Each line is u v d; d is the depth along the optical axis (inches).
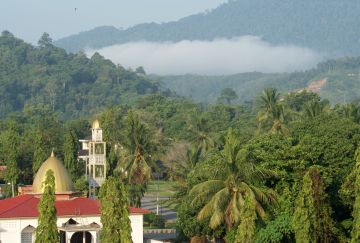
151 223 6378.0
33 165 7519.7
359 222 3917.3
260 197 4333.2
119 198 3831.2
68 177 4980.3
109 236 3804.1
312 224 4025.6
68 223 4616.1
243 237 3922.2
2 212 4574.3
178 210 5118.1
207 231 4854.8
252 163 4431.6
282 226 4222.4
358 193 3951.8
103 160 6422.2
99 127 6491.1
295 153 4658.0
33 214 4571.9
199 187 4439.0
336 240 4205.2
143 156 6939.0
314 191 4047.7
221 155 4697.3
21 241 4549.7
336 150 4840.1
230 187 4416.8
